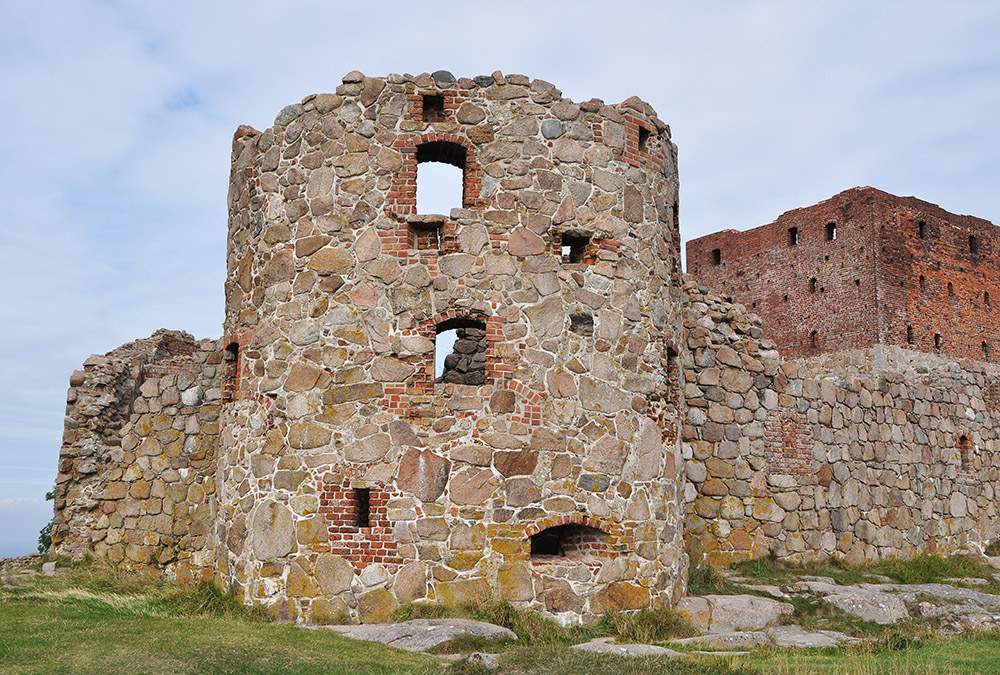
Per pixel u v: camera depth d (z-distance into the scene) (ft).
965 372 75.61
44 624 38.86
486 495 43.55
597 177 47.62
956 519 71.92
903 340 114.42
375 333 44.93
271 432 45.80
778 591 51.47
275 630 39.11
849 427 64.85
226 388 50.72
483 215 45.73
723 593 50.65
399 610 42.24
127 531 56.03
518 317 45.19
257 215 49.01
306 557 43.78
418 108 46.52
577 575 44.09
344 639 38.17
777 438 60.85
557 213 46.60
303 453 44.75
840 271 117.60
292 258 46.75
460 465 43.68
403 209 45.75
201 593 47.44
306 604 43.37
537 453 44.45
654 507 46.88
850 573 58.03
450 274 45.11
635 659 34.04
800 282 122.21
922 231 119.24
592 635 42.32
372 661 34.45
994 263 126.72
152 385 57.21
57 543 56.13
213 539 54.54
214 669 32.19
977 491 74.28
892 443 67.82
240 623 40.78
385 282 45.27
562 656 34.12
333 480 44.11
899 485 67.67
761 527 59.11
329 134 46.93
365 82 46.93
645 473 46.80
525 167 46.52
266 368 46.62
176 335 70.64
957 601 51.11
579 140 47.57
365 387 44.57
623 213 48.11
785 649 40.11
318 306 45.78
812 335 119.85
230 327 50.67
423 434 43.83
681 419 54.08
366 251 45.62
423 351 44.57
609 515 45.29
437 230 46.06
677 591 47.91
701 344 59.36
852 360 114.73
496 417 44.19
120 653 33.65
